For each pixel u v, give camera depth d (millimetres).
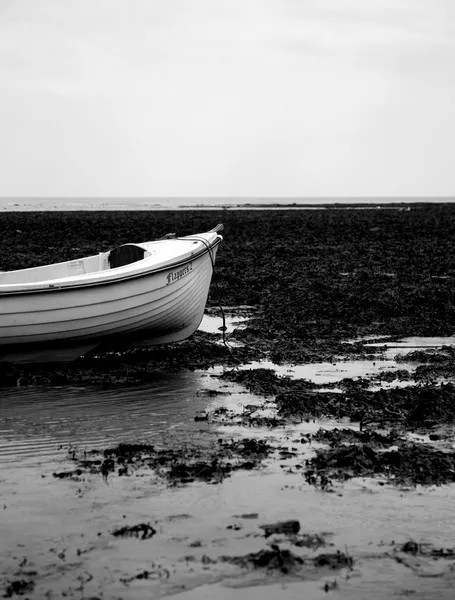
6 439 7664
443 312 15523
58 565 5172
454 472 6676
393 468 6770
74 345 11141
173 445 7438
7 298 10430
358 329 14078
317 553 5320
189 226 46500
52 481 6551
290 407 8578
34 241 34281
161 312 11344
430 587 4902
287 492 6297
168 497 6203
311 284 19672
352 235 38938
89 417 8422
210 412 8617
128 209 91312
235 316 15609
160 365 11039
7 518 5863
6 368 10414
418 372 10422
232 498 6184
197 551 5344
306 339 13078
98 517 5867
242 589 4879
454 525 5734
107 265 13203
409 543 5391
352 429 7957
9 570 5113
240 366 11047
